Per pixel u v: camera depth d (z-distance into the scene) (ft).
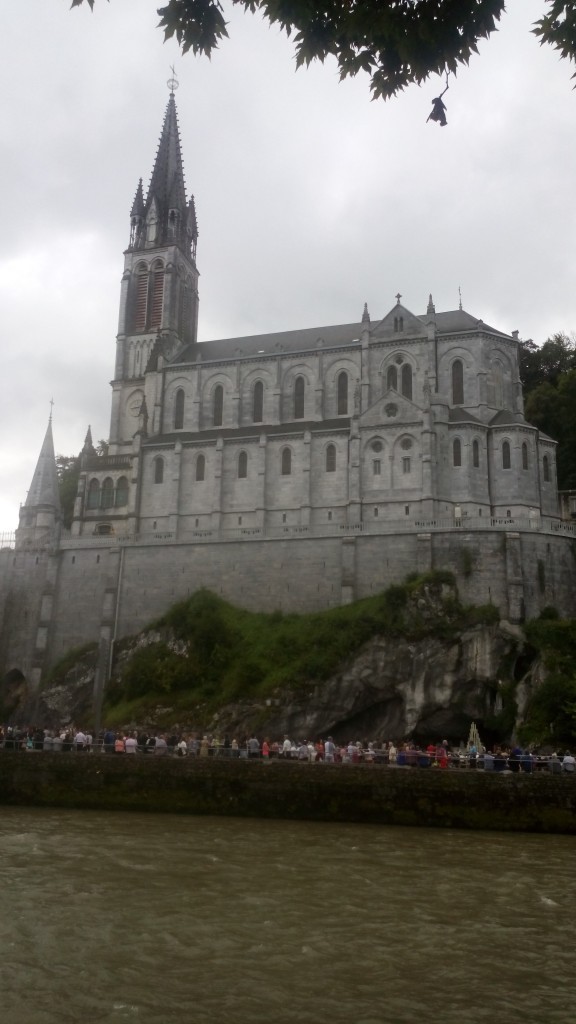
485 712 220.02
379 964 73.36
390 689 223.71
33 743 180.34
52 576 279.90
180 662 242.99
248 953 75.31
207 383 350.84
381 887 101.76
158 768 160.04
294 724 221.25
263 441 313.12
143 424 337.52
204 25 43.21
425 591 236.02
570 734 197.36
